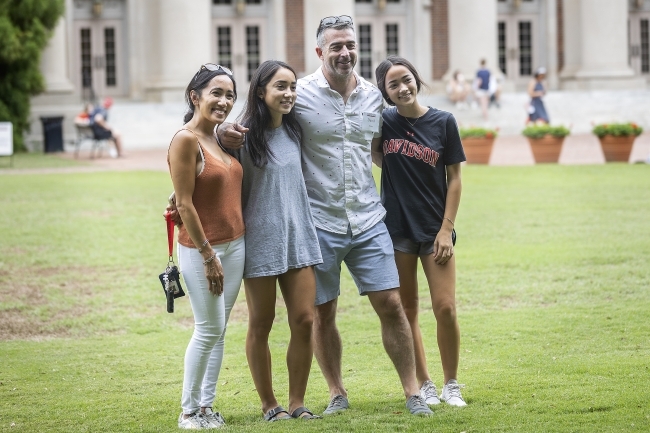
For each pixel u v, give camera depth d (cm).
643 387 627
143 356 782
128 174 2203
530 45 4181
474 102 3659
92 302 985
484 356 739
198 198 566
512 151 2688
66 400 652
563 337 790
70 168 2406
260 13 3947
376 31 4050
